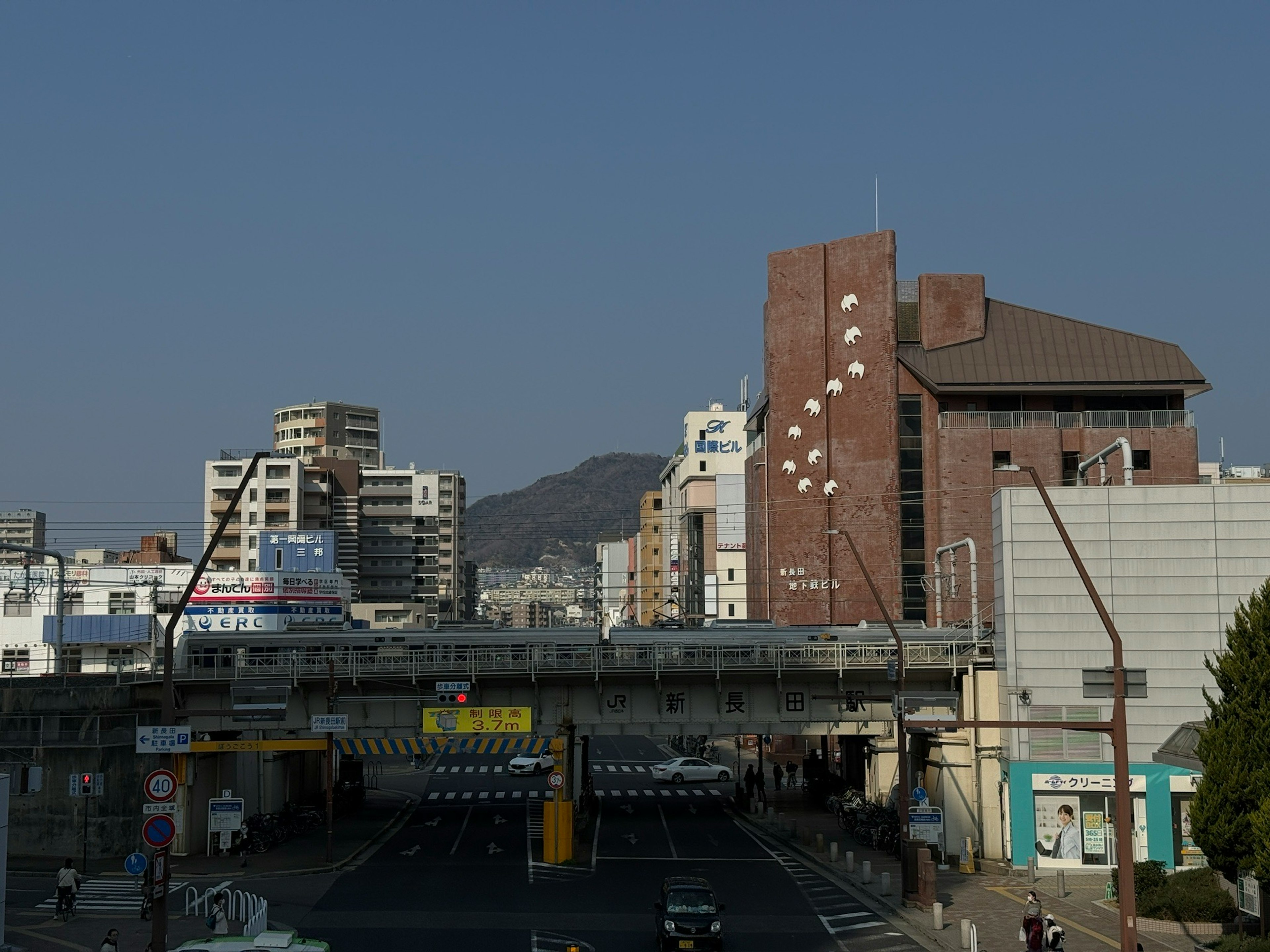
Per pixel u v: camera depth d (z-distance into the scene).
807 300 104.56
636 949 35.75
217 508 168.62
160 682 56.69
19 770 53.78
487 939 36.88
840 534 55.69
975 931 34.12
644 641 62.59
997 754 54.31
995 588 55.12
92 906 42.50
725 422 170.62
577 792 72.94
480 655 60.19
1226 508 51.94
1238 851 34.53
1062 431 97.69
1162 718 51.22
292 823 62.38
